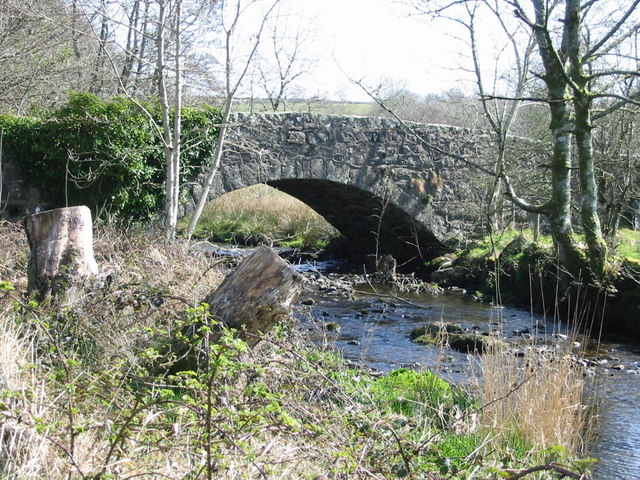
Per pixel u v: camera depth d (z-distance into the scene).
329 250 20.58
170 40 11.69
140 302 4.90
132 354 4.33
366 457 3.51
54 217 5.47
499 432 4.98
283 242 20.22
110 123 13.02
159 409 3.42
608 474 5.42
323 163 15.62
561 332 11.05
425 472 3.63
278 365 4.77
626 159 12.85
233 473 2.94
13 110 15.20
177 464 3.00
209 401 2.95
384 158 16.38
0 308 4.72
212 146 14.08
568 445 5.11
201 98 14.80
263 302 4.59
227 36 11.85
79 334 4.66
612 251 11.70
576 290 11.66
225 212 20.73
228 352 3.44
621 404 7.31
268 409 3.22
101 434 3.16
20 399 3.20
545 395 5.29
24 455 2.83
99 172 12.90
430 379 6.30
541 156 15.85
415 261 18.55
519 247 14.33
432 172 16.98
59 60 15.54
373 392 5.81
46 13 13.45
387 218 17.72
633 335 10.88
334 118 15.70
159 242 9.12
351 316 12.00
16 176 12.83
